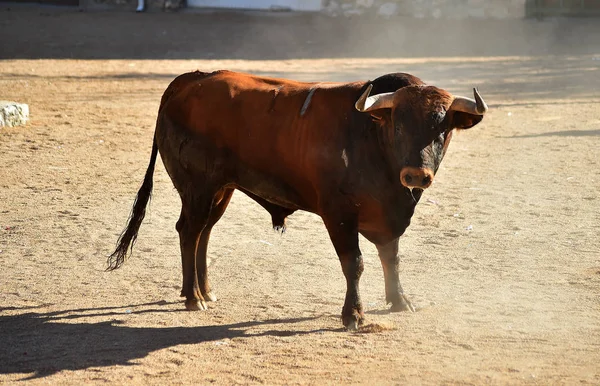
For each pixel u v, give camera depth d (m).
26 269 27.53
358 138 21.28
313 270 27.50
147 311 23.77
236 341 21.28
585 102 62.50
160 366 19.69
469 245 29.81
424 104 19.75
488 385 18.06
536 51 92.94
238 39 97.88
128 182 39.62
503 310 23.20
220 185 23.83
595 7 115.25
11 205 35.34
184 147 23.94
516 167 42.34
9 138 48.56
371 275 27.08
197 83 24.33
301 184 22.55
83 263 28.22
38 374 19.27
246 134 23.03
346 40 99.38
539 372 18.72
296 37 100.75
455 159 44.56
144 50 88.75
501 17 115.12
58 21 108.25
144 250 29.73
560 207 34.69
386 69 77.81
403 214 21.83
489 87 69.75
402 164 19.83
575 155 44.59
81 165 42.81
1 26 102.25
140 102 61.41
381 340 21.12
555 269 26.88
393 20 113.81
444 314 23.02
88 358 20.23
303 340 21.22
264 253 29.45
